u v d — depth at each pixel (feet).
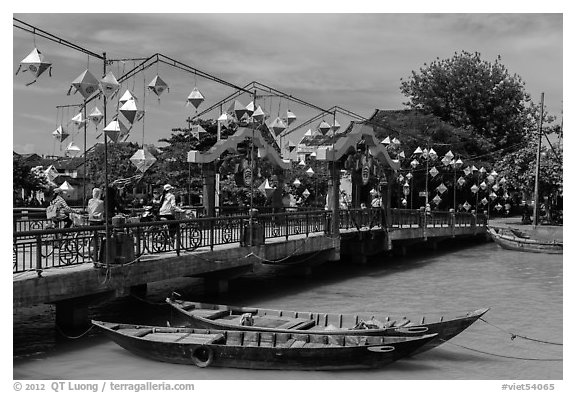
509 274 90.58
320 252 80.79
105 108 45.91
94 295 47.09
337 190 83.10
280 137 78.13
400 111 184.85
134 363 42.04
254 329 44.93
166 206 68.39
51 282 42.14
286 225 71.77
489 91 192.65
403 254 111.24
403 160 148.87
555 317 60.75
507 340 51.19
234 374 39.99
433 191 167.63
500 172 165.07
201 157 75.87
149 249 55.57
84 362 42.19
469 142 177.47
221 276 65.36
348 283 79.97
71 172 106.32
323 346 40.34
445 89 195.42
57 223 64.28
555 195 166.91
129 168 104.27
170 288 71.46
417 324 44.73
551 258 111.24
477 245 135.03
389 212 99.04
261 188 85.40
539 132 141.90
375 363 40.50
